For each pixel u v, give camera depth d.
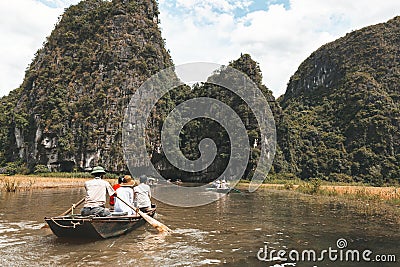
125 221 8.65
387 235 9.58
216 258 6.87
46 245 7.48
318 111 98.38
